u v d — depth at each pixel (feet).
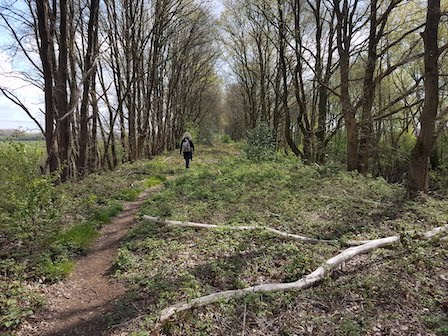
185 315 14.05
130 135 74.95
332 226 24.68
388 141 83.15
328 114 78.02
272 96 101.35
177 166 64.28
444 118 38.24
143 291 16.76
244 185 37.50
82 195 35.17
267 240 22.03
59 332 13.82
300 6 62.49
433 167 67.05
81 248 22.25
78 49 59.52
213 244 21.88
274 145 67.87
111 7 66.28
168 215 28.32
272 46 91.20
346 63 47.67
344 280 17.22
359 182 38.52
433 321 13.79
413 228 24.02
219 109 229.25
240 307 14.75
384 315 14.35
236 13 88.84
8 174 22.43
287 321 14.08
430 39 32.04
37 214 23.07
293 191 34.53
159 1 71.41
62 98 40.83
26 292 16.12
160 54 91.09
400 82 81.92
